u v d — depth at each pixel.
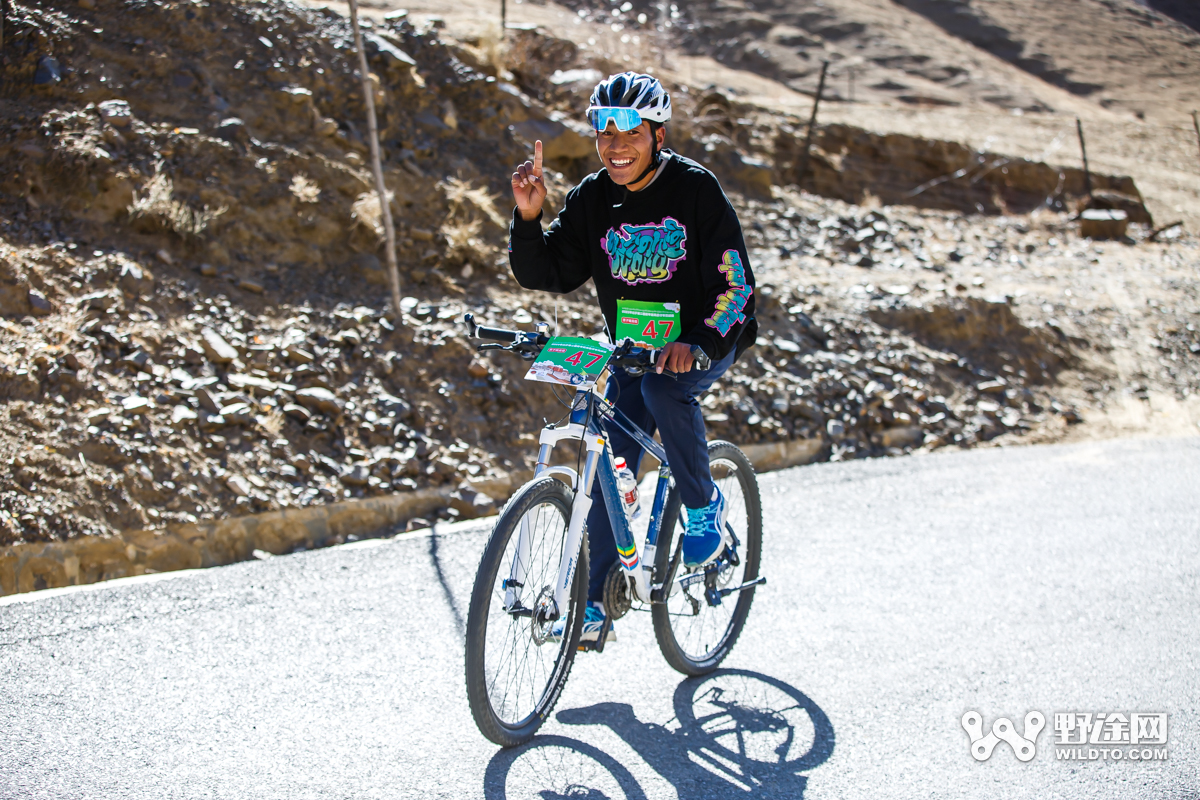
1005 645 4.55
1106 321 11.28
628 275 3.62
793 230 12.25
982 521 6.31
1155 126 27.89
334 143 8.89
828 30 31.81
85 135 7.48
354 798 3.16
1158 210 18.91
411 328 7.25
